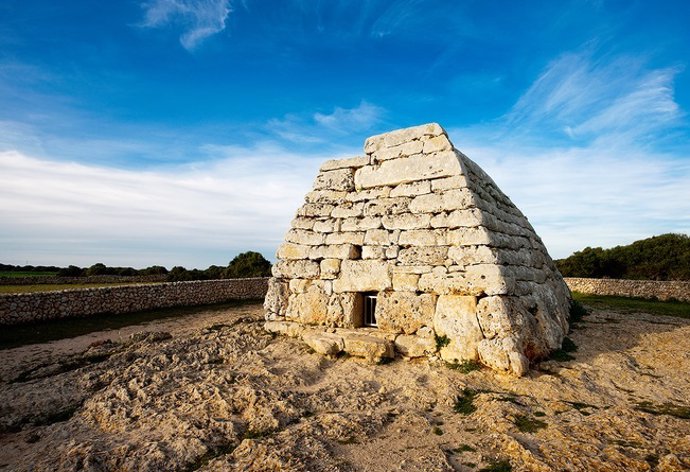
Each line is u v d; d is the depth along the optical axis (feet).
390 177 33.45
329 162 37.68
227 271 108.37
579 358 27.55
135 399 21.71
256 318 41.29
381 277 30.83
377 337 29.17
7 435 19.16
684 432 16.40
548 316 30.55
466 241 28.07
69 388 24.41
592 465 13.79
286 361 27.66
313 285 34.12
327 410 20.11
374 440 16.83
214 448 16.44
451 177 30.27
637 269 99.86
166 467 15.02
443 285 27.96
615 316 45.68
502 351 24.12
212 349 30.07
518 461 14.53
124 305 57.47
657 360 27.17
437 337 27.32
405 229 31.17
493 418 17.94
